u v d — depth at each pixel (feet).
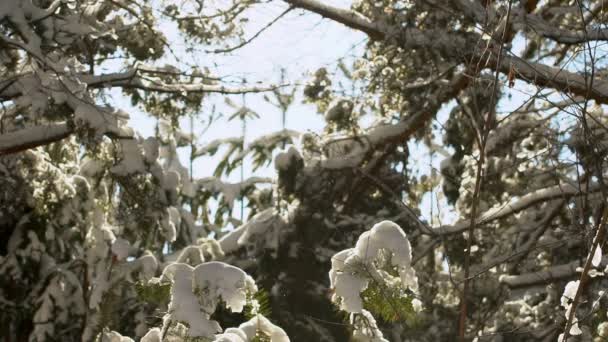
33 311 33.47
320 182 45.91
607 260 23.25
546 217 42.24
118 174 33.22
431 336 41.73
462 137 44.45
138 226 34.63
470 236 15.35
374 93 43.16
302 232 45.70
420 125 44.21
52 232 34.24
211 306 13.32
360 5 43.04
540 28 36.47
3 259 33.55
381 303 14.26
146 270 28.43
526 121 42.37
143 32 35.58
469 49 37.50
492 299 41.37
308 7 41.22
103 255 34.60
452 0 38.22
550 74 25.22
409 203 42.42
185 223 52.75
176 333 13.69
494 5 38.50
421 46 39.50
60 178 34.22
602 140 28.35
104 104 30.66
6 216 34.24
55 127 29.96
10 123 33.76
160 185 34.22
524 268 42.88
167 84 37.83
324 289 44.78
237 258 48.96
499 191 42.73
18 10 29.91
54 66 28.66
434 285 43.86
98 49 35.19
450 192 45.21
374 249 14.37
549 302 39.99
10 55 29.81
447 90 40.63
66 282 33.86
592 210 30.30
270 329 13.89
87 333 31.76
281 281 45.06
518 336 39.58
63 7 34.19
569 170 41.06
